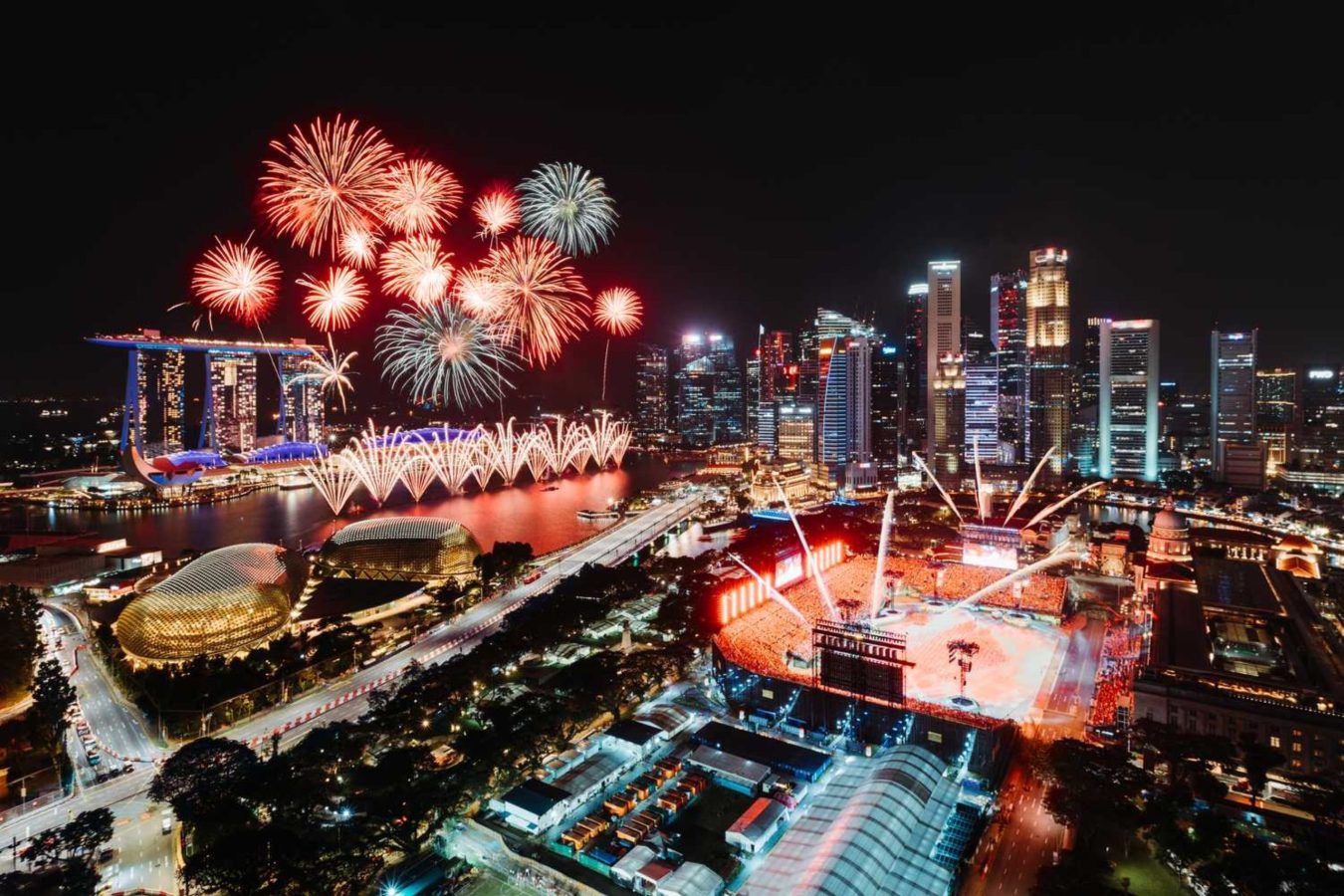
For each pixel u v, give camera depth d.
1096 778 139.25
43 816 145.62
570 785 149.88
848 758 172.12
